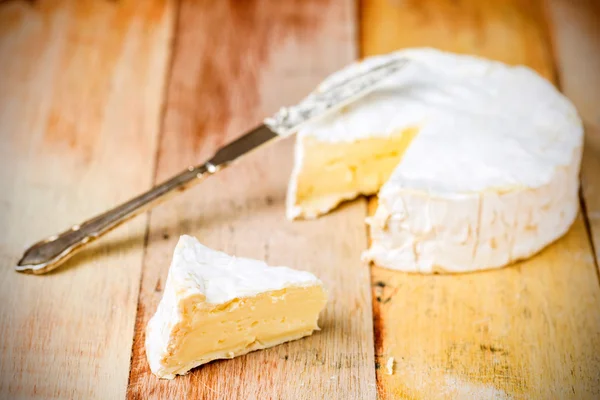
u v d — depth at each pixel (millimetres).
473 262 455
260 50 565
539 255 466
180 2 593
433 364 423
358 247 467
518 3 604
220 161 469
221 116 526
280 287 409
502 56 569
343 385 414
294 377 416
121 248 460
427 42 577
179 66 552
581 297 449
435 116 483
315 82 549
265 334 420
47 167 495
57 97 531
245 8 591
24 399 405
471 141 470
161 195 458
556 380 419
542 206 456
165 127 519
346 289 449
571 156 465
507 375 420
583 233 477
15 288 441
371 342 429
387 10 597
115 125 519
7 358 417
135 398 407
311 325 426
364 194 489
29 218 472
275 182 495
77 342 424
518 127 479
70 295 440
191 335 405
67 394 407
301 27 582
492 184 447
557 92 501
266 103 535
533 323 439
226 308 406
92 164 499
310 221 478
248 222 475
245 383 413
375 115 484
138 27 574
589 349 430
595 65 565
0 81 537
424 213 445
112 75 545
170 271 411
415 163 459
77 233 450
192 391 409
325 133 474
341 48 570
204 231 470
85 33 568
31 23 571
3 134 510
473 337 433
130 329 430
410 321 438
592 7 602
